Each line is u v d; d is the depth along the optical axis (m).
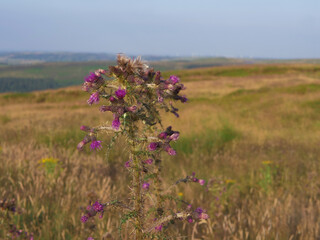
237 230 4.45
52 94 50.44
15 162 7.03
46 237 4.07
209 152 10.80
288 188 6.37
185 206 4.97
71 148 9.55
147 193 2.25
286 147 10.97
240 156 9.74
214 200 5.21
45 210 4.80
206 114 18.84
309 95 28.89
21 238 3.86
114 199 2.13
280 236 4.20
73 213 4.64
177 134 1.96
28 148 8.82
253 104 27.88
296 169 7.84
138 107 1.91
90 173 6.94
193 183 6.30
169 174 6.81
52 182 5.79
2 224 3.78
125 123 1.86
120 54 1.93
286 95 31.44
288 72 79.06
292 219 4.71
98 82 1.89
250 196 6.10
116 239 3.40
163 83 1.94
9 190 5.39
